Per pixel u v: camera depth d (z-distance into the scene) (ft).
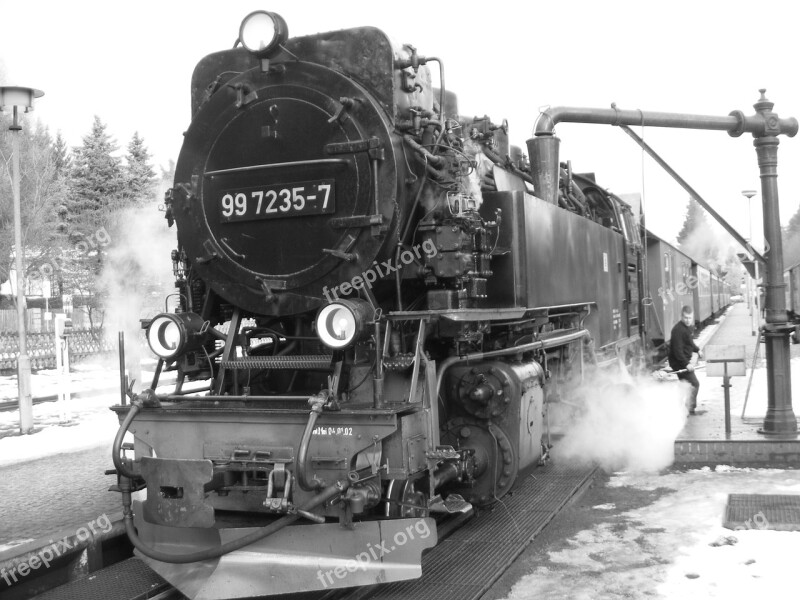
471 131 22.47
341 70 18.26
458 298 17.75
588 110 27.50
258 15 18.22
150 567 16.78
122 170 103.86
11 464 29.76
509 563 16.98
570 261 25.79
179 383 18.57
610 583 15.93
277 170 18.16
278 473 15.61
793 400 38.27
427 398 16.53
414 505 15.83
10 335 84.38
